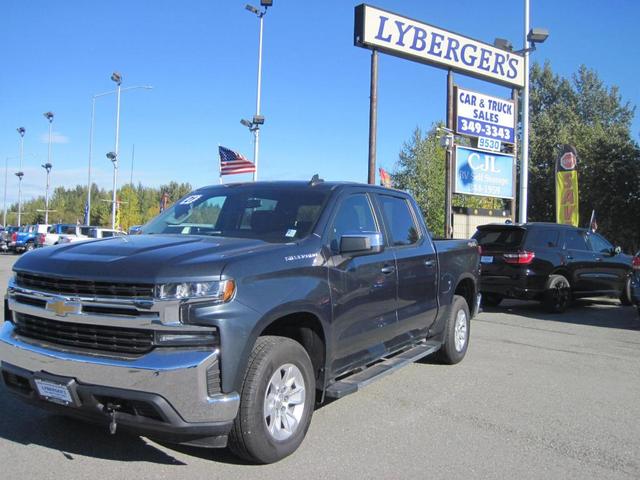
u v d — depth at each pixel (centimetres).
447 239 727
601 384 649
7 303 419
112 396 349
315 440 456
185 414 345
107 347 363
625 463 427
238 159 2244
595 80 5278
